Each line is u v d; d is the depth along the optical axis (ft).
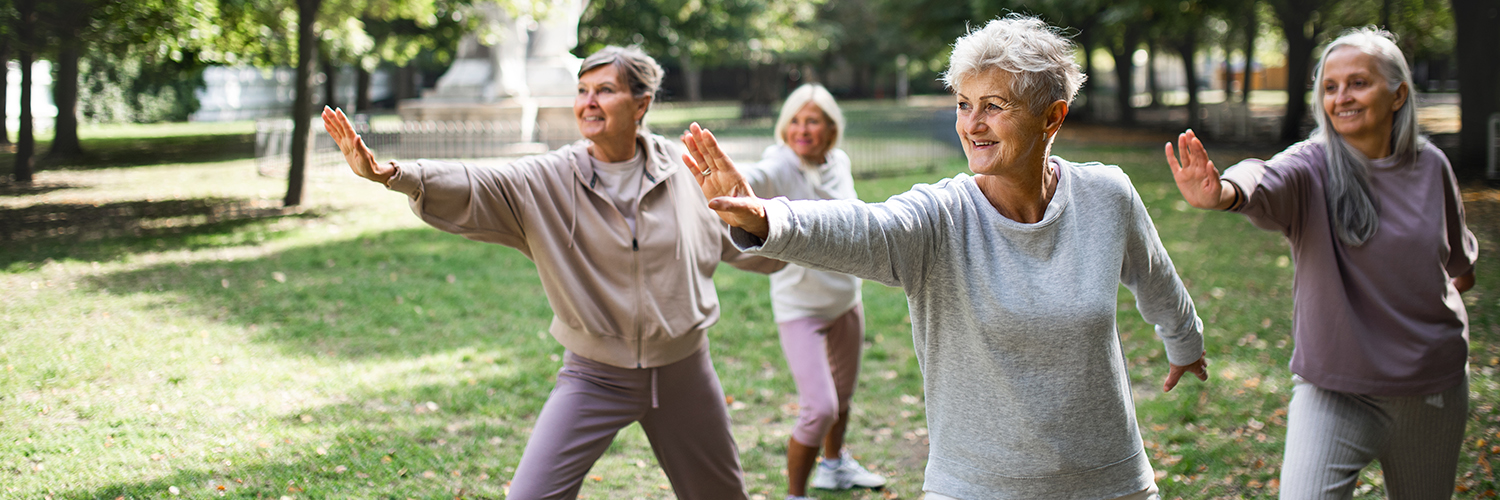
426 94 65.31
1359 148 8.42
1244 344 19.75
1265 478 13.37
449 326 21.86
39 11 39.86
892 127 62.34
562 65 67.00
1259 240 30.78
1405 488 8.82
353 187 46.80
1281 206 8.23
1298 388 8.86
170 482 12.82
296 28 48.14
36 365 17.31
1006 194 6.35
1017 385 6.28
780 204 5.56
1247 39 103.86
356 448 14.43
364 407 16.40
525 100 63.93
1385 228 8.18
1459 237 8.71
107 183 47.62
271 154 55.01
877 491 13.88
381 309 22.95
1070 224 6.30
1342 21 72.08
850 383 13.41
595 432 9.28
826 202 5.87
